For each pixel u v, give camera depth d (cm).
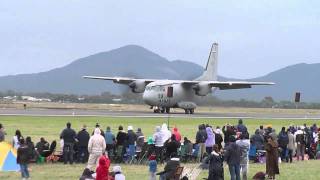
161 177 2991
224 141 4878
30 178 3612
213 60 13025
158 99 11175
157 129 4366
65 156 4278
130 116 9769
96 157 3738
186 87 11544
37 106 17325
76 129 6894
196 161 4538
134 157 4419
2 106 16625
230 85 11531
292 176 4044
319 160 5172
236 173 3428
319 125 9469
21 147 3441
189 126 7950
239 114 13450
